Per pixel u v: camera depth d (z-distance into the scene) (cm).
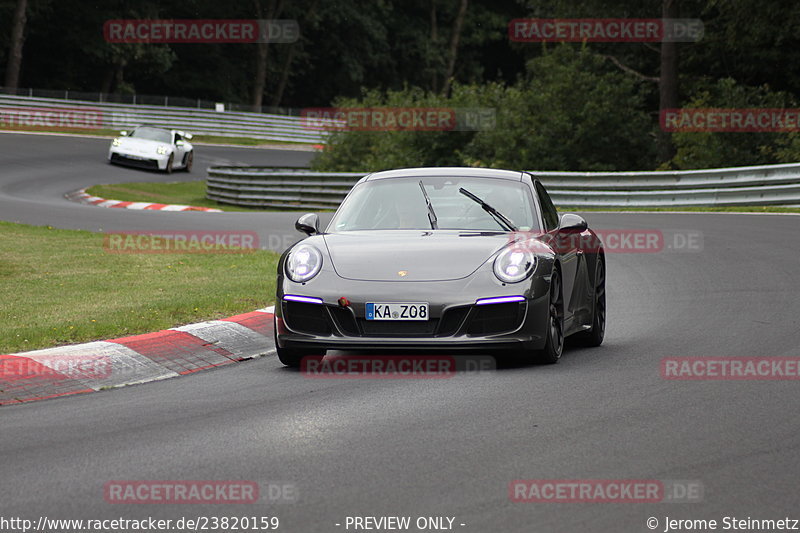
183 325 3219
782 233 5878
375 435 1944
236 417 2136
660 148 11519
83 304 3566
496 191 3003
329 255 2719
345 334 2592
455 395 2297
